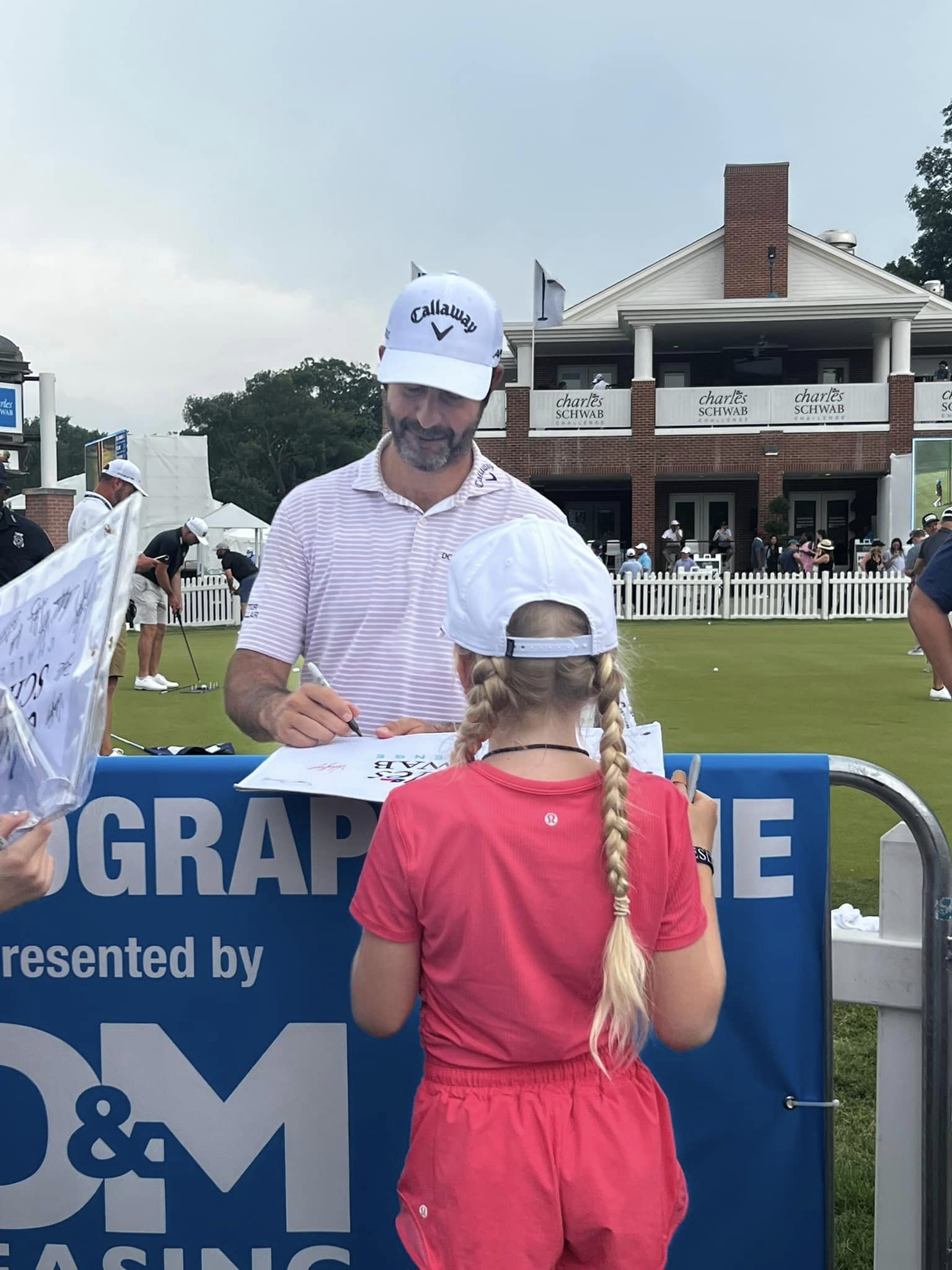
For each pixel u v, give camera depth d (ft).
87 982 6.30
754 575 70.38
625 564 70.85
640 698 31.91
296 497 7.53
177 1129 6.33
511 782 4.74
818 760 6.28
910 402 89.61
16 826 4.23
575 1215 4.58
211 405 306.96
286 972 6.22
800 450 90.79
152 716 28.53
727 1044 6.33
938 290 100.37
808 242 94.84
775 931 6.31
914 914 6.38
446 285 6.97
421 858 4.69
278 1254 6.34
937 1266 6.31
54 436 74.02
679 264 97.04
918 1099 6.48
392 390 7.06
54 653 4.40
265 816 6.15
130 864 6.23
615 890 4.53
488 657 4.87
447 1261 4.62
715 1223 6.38
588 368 102.94
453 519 7.27
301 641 7.42
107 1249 6.40
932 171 194.08
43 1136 6.39
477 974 4.66
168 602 34.42
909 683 35.70
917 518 86.28
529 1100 4.67
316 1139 6.28
